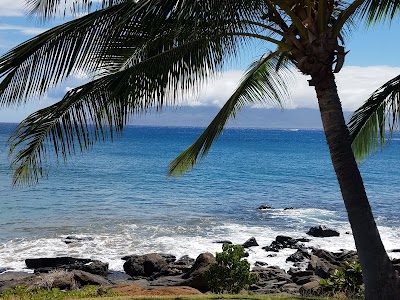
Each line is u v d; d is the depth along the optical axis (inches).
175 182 1956.2
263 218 1228.5
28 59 267.0
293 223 1170.0
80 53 268.4
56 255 852.6
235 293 480.7
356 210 290.4
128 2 259.9
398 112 380.5
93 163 2731.3
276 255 863.7
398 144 5954.7
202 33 281.4
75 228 1069.1
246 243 920.3
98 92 289.7
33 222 1127.6
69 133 289.4
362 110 401.4
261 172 2429.9
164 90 298.7
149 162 2871.6
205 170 2469.2
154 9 254.5
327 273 679.7
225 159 3243.1
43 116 283.6
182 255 869.8
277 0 285.3
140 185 1844.2
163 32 288.0
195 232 1048.8
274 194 1678.2
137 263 752.3
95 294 461.1
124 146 4591.5
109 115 294.7
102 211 1280.8
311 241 967.0
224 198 1562.5
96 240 964.0
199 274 644.1
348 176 291.1
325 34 287.3
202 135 365.7
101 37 266.4
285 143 5900.6
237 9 256.1
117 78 289.4
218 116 362.3
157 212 1284.4
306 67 290.8
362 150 429.4
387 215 1267.2
